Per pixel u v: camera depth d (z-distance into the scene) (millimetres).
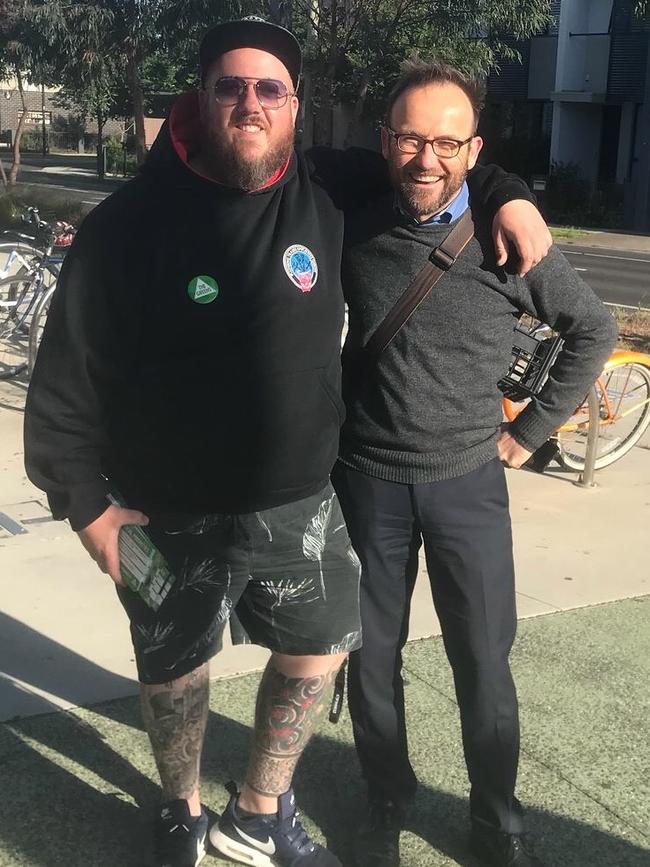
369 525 2584
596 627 3996
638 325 11086
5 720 3154
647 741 3240
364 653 2662
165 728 2463
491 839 2643
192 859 2533
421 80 2332
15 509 4898
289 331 2213
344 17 18391
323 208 2389
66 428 2242
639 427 6211
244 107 2141
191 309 2174
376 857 2633
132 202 2215
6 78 29562
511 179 2447
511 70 29531
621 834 2809
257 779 2547
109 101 33531
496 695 2611
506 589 2604
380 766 2723
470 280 2410
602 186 27875
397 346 2453
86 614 3873
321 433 2324
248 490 2275
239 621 2570
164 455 2271
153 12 18969
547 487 5680
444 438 2504
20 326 7328
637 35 26500
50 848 2629
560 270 2457
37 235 7355
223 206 2219
